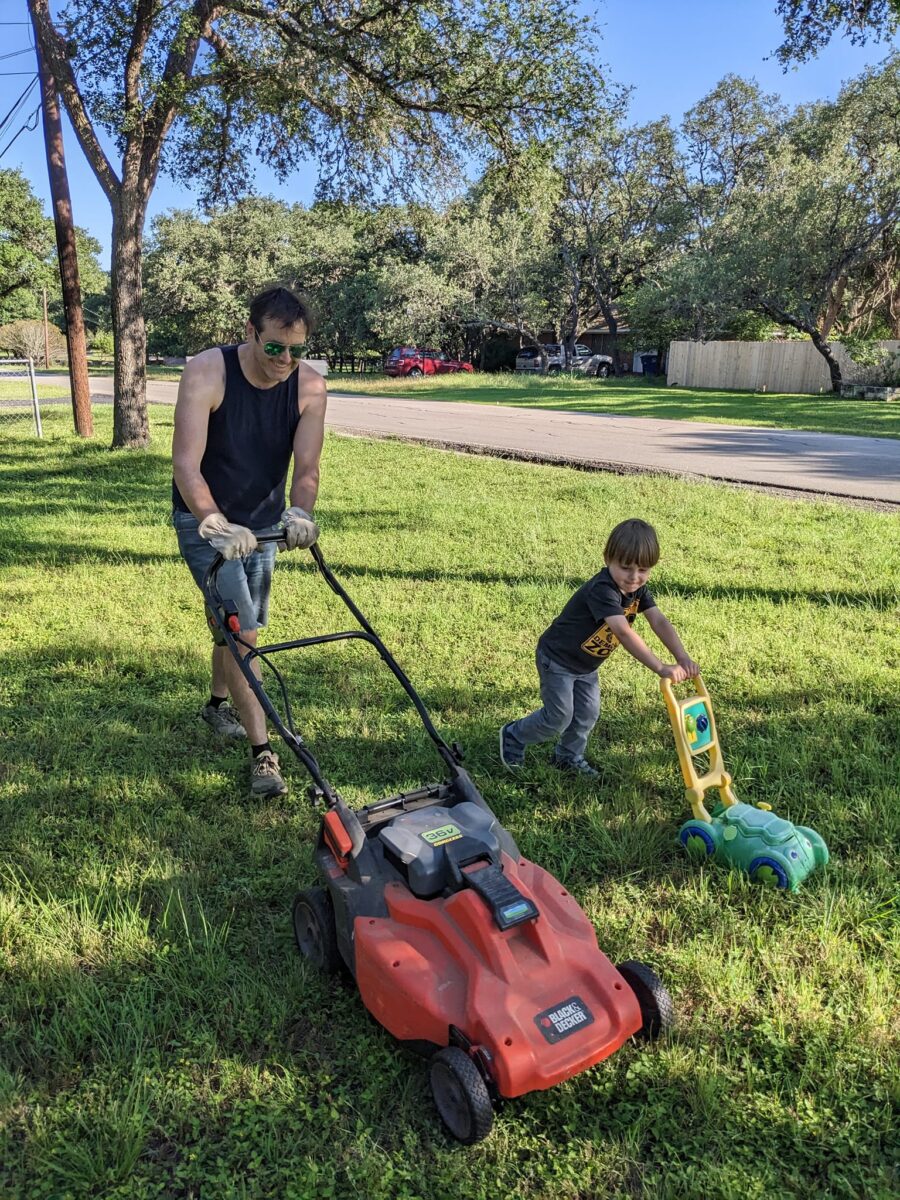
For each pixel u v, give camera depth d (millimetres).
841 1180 2449
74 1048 2955
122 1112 2654
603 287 50219
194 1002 3146
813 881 3750
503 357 53250
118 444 16984
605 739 5066
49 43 15703
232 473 4309
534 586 7680
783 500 11289
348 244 53656
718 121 45219
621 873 3848
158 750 4980
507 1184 2479
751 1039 2943
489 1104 2461
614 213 46562
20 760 4863
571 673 4371
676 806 4375
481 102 15930
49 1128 2631
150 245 58312
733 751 4836
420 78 15789
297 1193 2438
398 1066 2850
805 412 24953
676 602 7258
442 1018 2604
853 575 8000
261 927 3525
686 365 38531
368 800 4363
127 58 15406
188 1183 2502
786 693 5547
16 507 11656
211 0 15086
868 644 6320
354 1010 3105
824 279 34344
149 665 6180
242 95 16281
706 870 3842
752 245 34406
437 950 2762
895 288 40969
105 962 3340
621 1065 2838
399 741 4996
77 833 4172
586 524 10078
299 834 4129
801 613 6953
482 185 18172
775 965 3258
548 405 27828
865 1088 2748
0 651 6449
